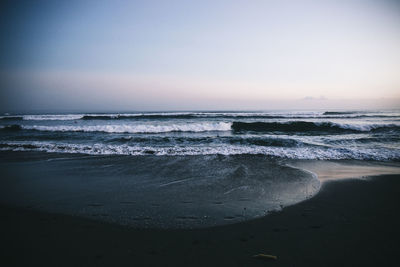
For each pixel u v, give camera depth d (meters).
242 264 2.29
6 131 14.80
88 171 6.32
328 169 6.35
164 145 9.92
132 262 2.35
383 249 2.55
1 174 6.09
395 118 22.27
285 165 6.78
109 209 3.84
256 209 3.76
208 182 5.28
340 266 2.26
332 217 3.42
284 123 15.48
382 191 4.53
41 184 5.25
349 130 14.54
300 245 2.65
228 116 27.31
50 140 11.45
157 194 4.54
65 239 2.87
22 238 2.90
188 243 2.73
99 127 15.13
